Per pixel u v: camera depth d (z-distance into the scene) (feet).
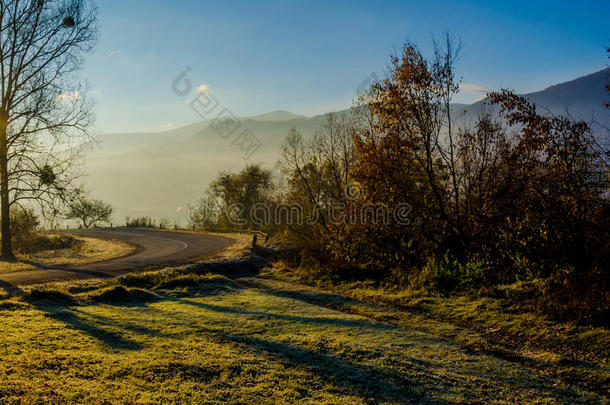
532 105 44.01
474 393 21.50
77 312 32.94
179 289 49.01
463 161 53.31
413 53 53.62
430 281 48.47
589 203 38.55
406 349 28.53
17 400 15.28
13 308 31.83
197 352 24.38
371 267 59.88
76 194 77.05
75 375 18.93
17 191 73.82
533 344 29.76
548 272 40.60
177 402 17.40
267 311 39.45
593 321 30.48
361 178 58.90
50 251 97.45
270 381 20.90
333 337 30.60
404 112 55.01
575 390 22.34
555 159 41.06
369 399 19.70
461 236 52.60
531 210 44.83
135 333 27.96
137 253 89.35
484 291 42.42
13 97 74.95
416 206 56.90
